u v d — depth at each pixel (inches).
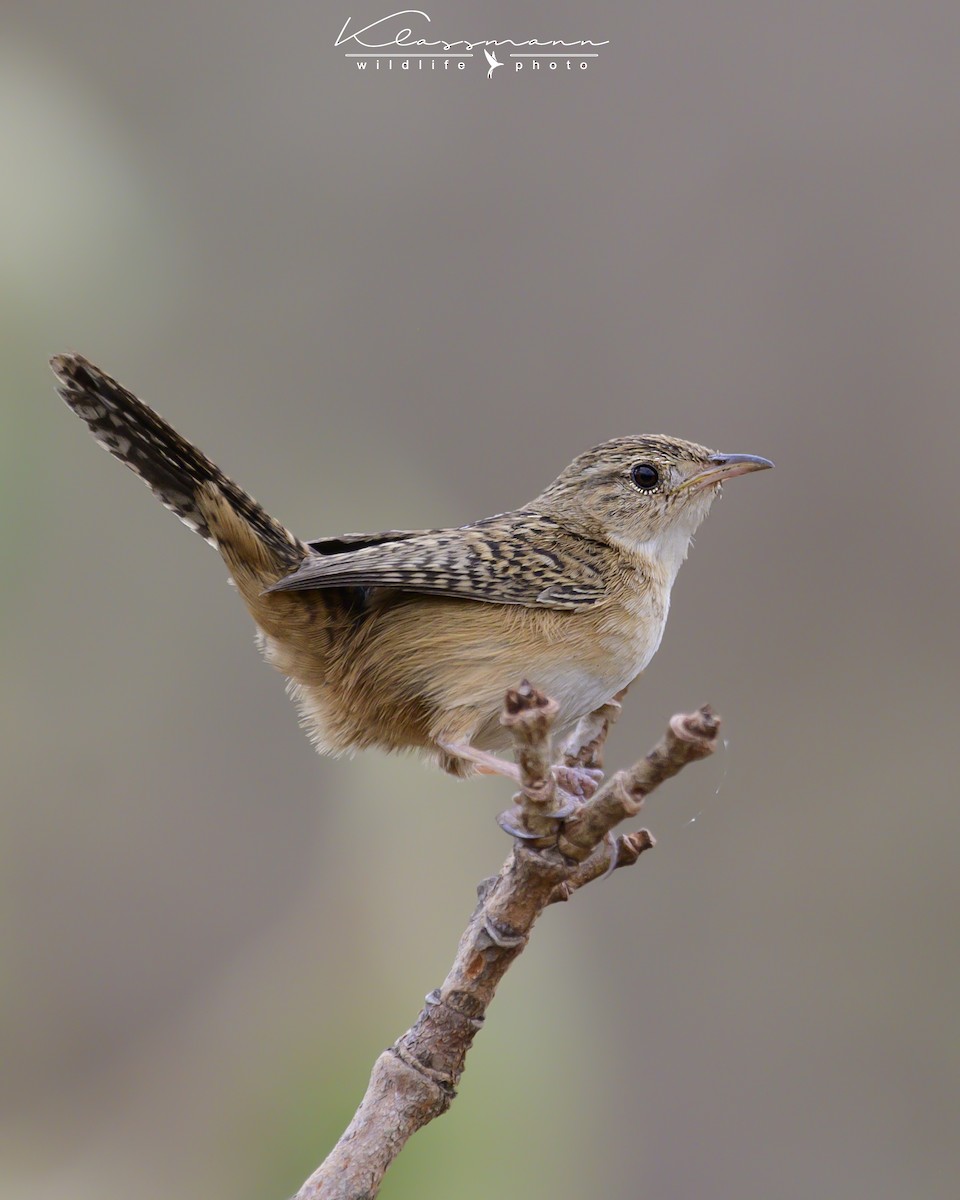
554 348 508.1
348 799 469.4
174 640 475.8
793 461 498.0
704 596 495.8
